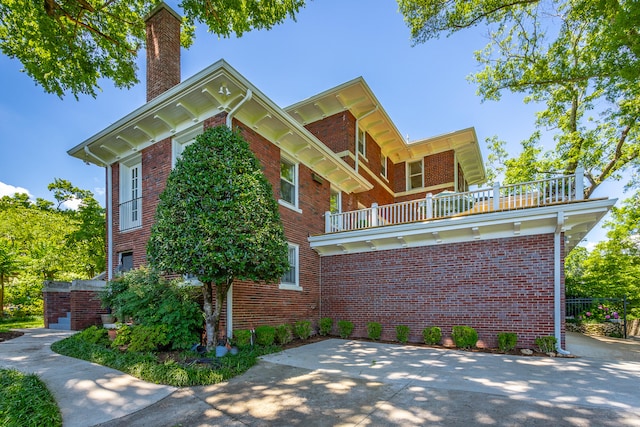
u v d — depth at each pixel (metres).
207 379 5.20
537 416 3.90
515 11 13.19
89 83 10.97
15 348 7.26
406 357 7.34
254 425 3.76
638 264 16.78
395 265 10.27
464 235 9.27
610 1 9.15
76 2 9.50
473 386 5.09
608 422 3.72
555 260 8.12
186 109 8.64
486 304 8.79
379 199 16.98
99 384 4.94
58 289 11.34
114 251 10.61
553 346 7.68
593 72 12.63
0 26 9.58
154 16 10.38
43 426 3.50
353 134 14.48
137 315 7.11
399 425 3.70
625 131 15.53
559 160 18.03
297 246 10.66
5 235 17.91
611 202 7.36
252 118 9.21
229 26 10.05
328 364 6.58
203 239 6.43
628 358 7.52
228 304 7.84
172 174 7.27
